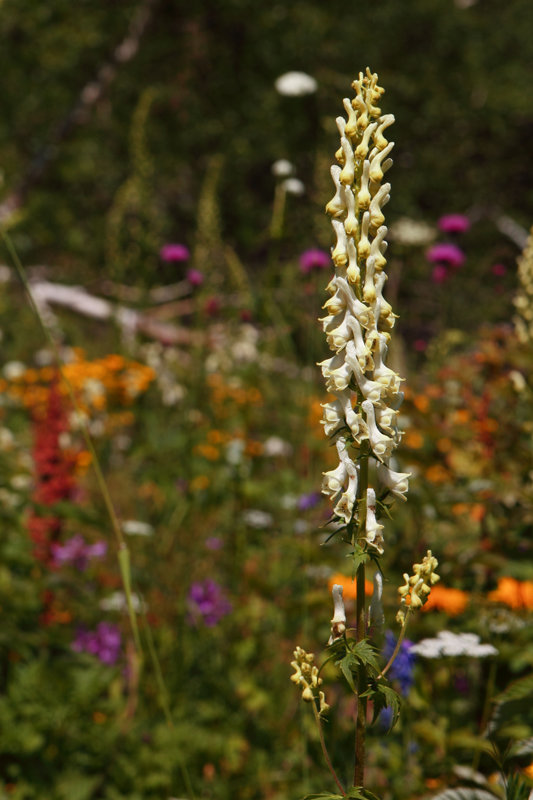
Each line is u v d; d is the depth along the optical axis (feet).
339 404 4.37
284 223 14.14
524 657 7.45
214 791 9.96
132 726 10.62
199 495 14.12
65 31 41.04
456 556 9.24
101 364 17.61
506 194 44.80
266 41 42.37
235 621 12.16
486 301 27.91
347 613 9.20
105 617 12.30
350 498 4.32
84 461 14.69
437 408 10.66
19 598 11.34
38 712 9.95
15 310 29.40
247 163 42.78
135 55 42.80
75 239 40.06
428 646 7.36
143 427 17.81
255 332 18.13
